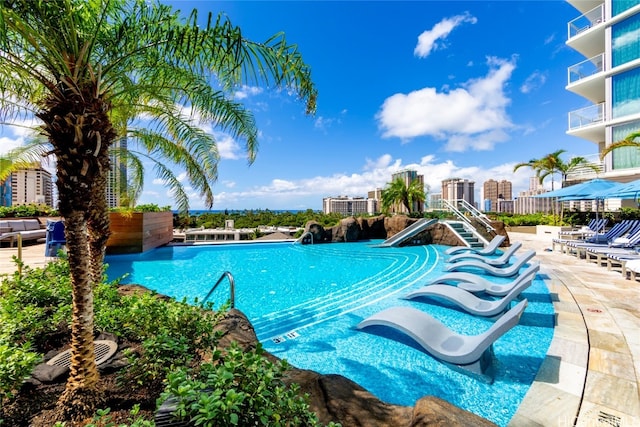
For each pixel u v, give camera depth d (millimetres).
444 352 3932
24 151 7098
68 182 2484
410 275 9977
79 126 2484
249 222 26141
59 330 3695
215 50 3078
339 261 13156
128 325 3434
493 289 6301
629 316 4855
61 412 2309
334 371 3904
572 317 4871
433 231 17797
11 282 4359
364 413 2266
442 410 2070
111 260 12406
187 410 1572
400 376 3732
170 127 5984
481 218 16828
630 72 17203
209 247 16547
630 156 17188
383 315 4781
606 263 9586
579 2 20594
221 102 4727
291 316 6320
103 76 3113
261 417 1510
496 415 2912
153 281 9742
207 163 6805
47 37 2611
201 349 2922
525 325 4809
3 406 2348
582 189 13125
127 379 2541
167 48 3045
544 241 16266
